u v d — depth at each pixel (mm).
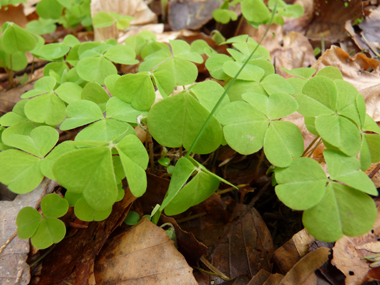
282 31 222
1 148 127
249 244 128
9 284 111
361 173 99
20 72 215
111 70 146
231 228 133
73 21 241
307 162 101
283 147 106
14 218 123
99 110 120
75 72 156
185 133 113
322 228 92
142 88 122
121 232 123
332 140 103
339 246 113
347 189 95
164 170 149
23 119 139
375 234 117
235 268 124
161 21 260
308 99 114
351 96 113
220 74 140
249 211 136
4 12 245
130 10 243
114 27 223
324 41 217
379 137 107
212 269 124
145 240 118
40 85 139
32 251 119
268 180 145
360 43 200
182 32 231
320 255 113
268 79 130
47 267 119
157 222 127
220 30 242
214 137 112
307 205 94
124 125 116
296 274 111
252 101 115
